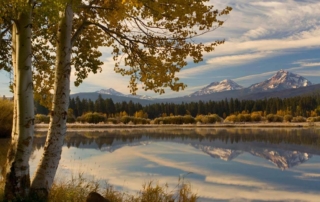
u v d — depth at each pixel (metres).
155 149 22.25
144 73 7.95
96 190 8.39
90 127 51.69
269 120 82.81
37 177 6.15
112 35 7.71
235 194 9.91
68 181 9.05
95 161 16.34
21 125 5.93
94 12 7.32
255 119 82.50
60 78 6.37
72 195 6.89
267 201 9.17
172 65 7.74
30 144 6.02
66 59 6.41
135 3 5.70
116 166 14.86
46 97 8.92
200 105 128.25
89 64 8.43
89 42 8.20
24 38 5.91
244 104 135.38
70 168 13.67
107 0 6.83
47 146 6.28
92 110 103.50
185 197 8.42
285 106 128.00
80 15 7.55
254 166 15.40
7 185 5.89
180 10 6.56
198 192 10.12
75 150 21.22
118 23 7.61
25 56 5.93
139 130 45.72
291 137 32.78
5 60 8.24
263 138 31.73
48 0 4.90
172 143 26.67
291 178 12.56
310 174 13.41
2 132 25.62
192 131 44.19
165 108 122.19
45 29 7.65
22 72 5.92
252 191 10.38
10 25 6.43
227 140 29.61
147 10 6.60
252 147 23.75
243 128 53.09
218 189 10.58
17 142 5.94
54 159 6.27
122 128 50.38
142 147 23.52
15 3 5.14
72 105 100.88
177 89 7.84
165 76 7.75
